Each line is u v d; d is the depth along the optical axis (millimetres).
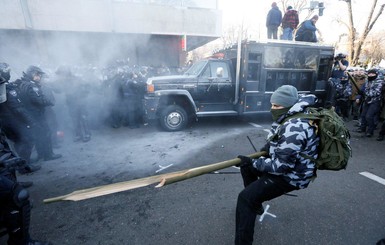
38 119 3617
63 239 2098
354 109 7086
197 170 1577
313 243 2016
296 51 5766
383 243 1893
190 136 5172
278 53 5625
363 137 5195
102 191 1460
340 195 2764
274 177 1650
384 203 2611
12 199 1623
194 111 5512
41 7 9867
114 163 3738
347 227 2215
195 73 5691
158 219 2354
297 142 1467
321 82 6305
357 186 2982
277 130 1642
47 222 2328
